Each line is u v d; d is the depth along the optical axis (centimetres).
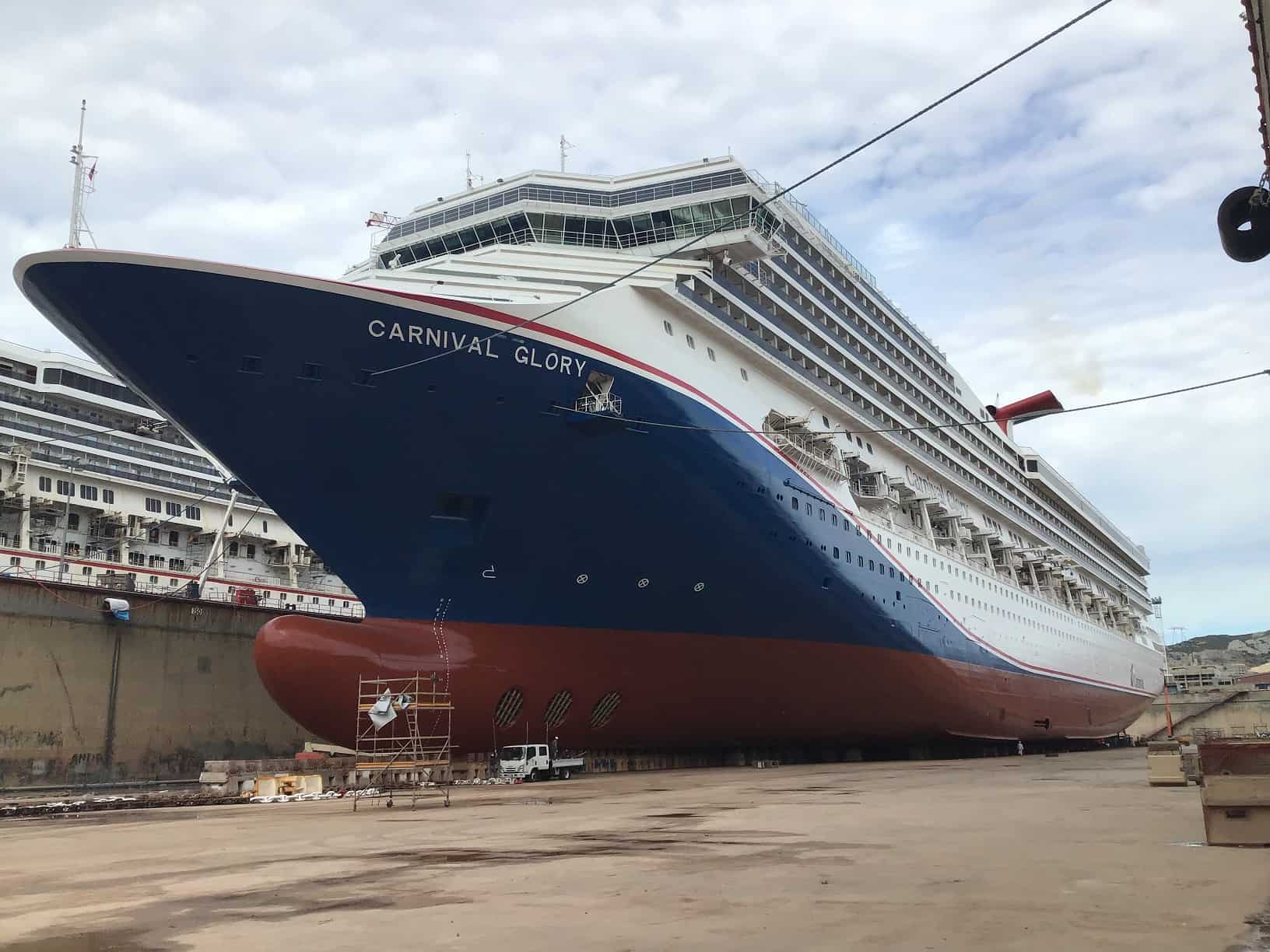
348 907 683
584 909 645
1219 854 830
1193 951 482
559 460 2283
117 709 3116
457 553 2280
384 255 3105
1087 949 493
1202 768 898
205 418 2066
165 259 1914
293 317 2003
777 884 730
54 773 2925
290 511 2183
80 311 1948
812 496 2911
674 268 2627
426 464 2180
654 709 2669
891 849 931
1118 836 985
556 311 2266
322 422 2086
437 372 2123
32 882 881
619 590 2470
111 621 3147
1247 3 853
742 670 2772
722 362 2753
